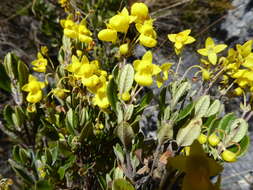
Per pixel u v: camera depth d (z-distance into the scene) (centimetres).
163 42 37
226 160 16
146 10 18
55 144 22
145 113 33
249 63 18
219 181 12
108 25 19
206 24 41
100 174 22
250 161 29
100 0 35
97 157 23
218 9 41
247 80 18
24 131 22
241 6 40
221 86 20
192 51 39
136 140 20
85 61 19
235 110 31
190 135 15
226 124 18
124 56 19
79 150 22
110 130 22
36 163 21
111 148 23
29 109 21
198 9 42
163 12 42
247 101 31
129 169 17
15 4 40
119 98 17
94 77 18
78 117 21
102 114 23
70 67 19
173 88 18
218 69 19
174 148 18
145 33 18
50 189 19
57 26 38
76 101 22
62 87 23
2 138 30
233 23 40
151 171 17
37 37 39
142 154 20
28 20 40
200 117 17
